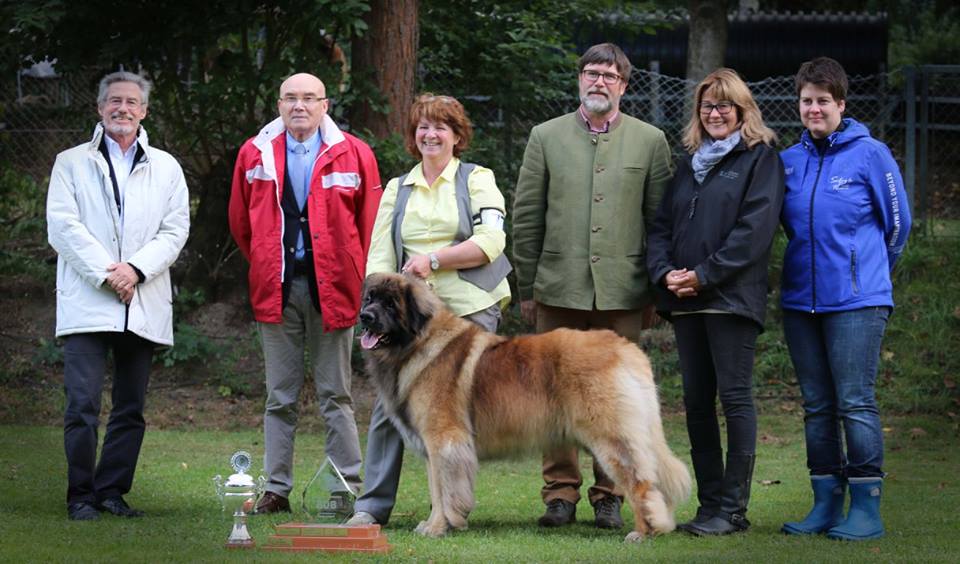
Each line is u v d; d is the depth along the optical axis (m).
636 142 6.67
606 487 6.49
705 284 5.99
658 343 12.79
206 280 13.18
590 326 6.80
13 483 7.72
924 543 5.84
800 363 6.32
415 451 6.18
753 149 6.15
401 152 11.42
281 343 6.88
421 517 6.85
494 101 13.51
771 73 19.47
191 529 6.15
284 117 6.79
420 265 6.14
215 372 12.25
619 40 19.03
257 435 10.50
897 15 22.50
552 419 5.99
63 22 11.41
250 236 7.06
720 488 6.25
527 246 6.90
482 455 6.12
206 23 11.38
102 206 6.65
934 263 13.49
